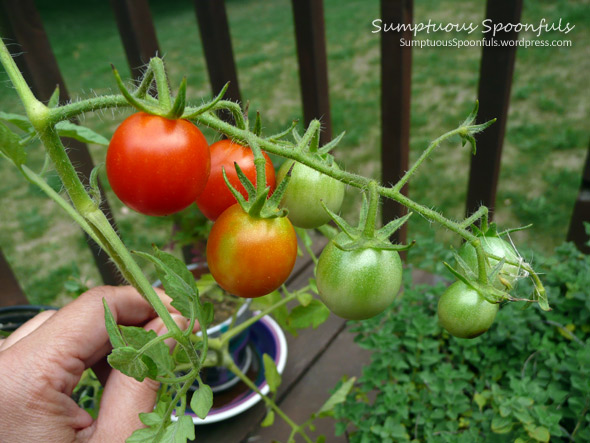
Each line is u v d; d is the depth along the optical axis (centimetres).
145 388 19
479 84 40
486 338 30
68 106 14
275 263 15
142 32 38
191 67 137
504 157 81
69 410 18
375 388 32
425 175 79
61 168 15
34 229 76
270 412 27
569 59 108
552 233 66
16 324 30
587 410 25
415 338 31
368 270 15
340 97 109
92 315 19
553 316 30
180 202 14
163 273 15
